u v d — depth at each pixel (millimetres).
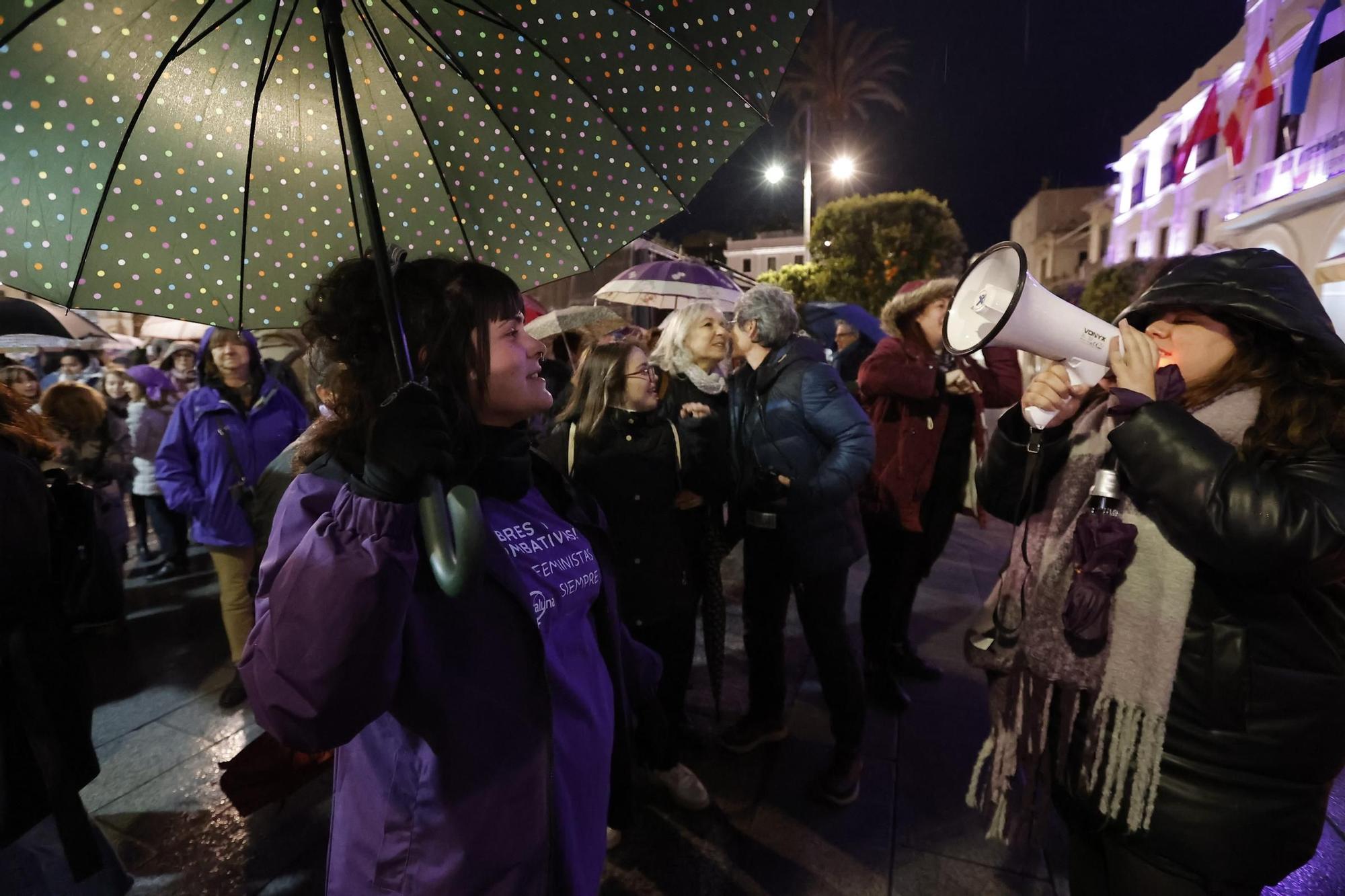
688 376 2525
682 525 2371
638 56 1036
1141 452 1064
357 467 851
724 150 1087
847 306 4645
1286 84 10117
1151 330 1214
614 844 2193
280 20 938
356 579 762
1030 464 1372
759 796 2412
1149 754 1089
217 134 922
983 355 2873
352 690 790
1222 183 13359
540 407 1064
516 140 1104
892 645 3180
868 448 2162
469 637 948
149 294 903
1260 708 1055
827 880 2053
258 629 823
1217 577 1071
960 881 2035
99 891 1695
